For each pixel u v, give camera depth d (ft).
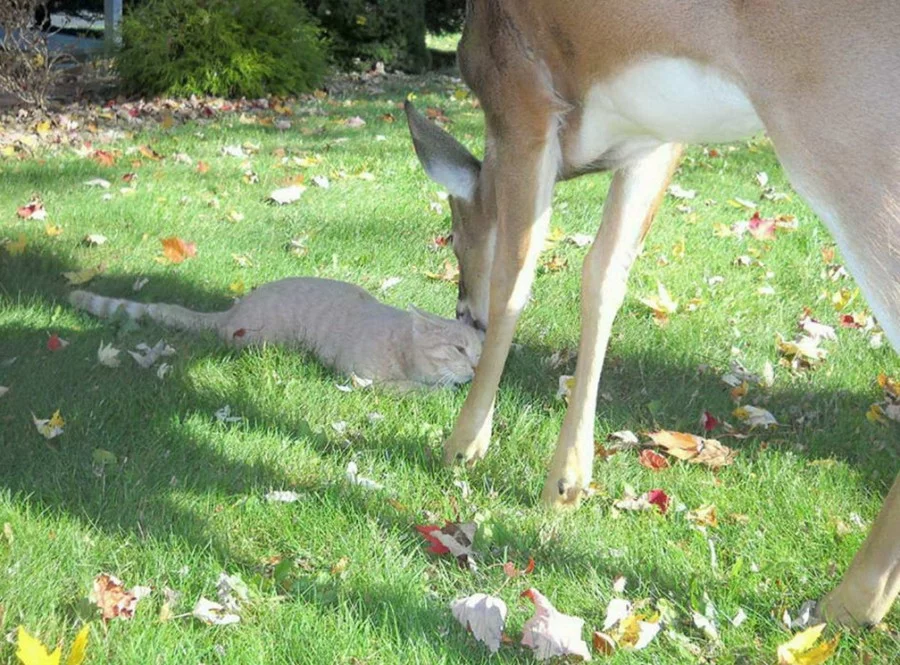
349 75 27.20
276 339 10.40
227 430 9.28
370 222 13.29
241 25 22.09
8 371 9.73
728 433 9.66
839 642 7.64
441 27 34.22
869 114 7.29
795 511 8.68
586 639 7.72
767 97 7.50
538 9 8.20
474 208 9.56
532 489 8.93
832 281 12.45
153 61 21.47
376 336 10.06
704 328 11.13
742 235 13.61
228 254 12.12
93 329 10.45
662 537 8.43
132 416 9.30
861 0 7.25
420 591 7.95
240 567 8.07
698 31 7.62
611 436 9.52
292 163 15.64
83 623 7.53
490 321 8.91
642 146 8.49
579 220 13.76
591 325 8.80
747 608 7.91
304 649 7.48
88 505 8.38
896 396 10.18
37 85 19.04
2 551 7.97
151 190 13.91
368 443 9.27
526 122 8.49
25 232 12.31
